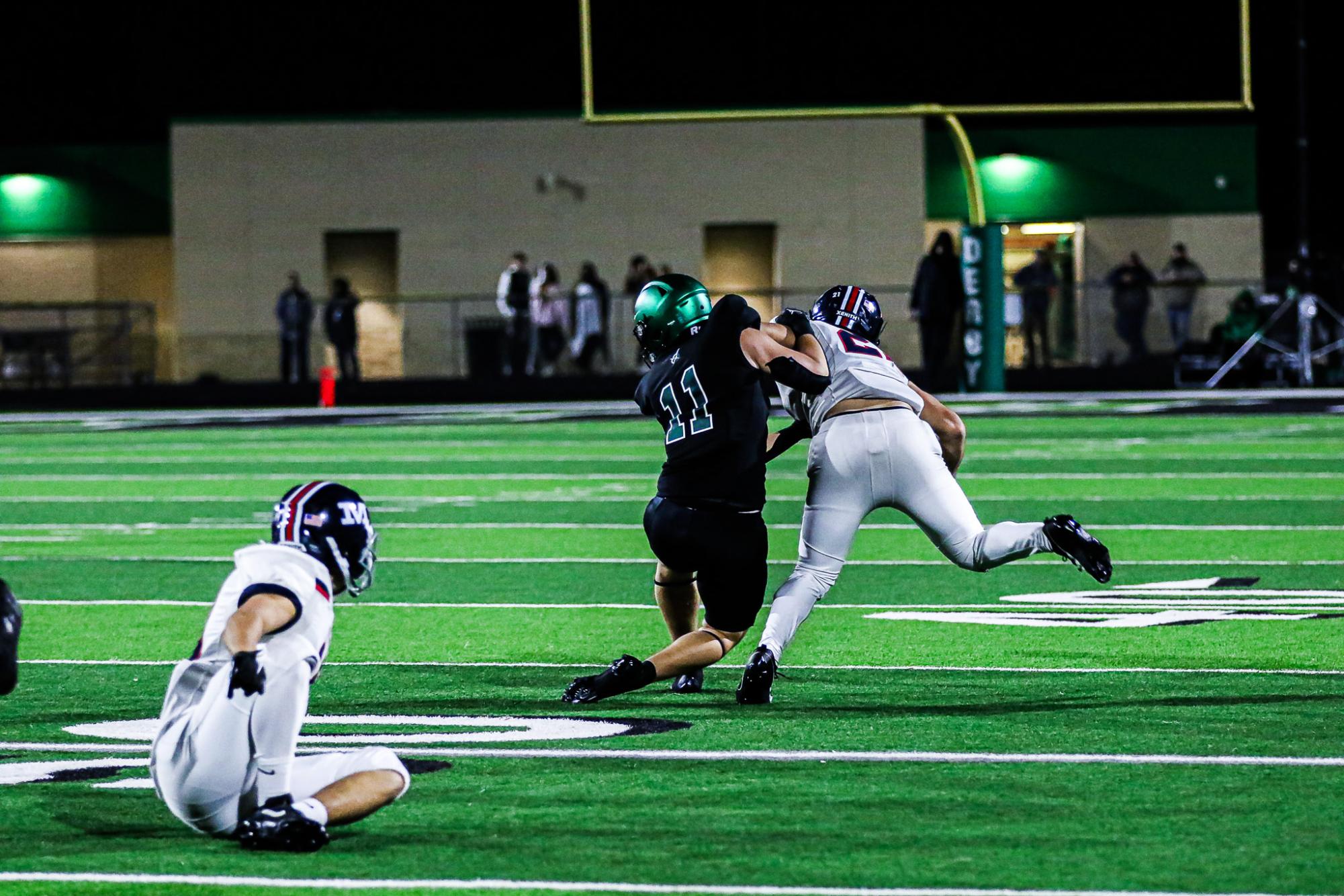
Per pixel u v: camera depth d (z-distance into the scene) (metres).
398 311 83.38
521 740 18.58
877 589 28.98
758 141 98.25
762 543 19.45
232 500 43.50
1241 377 76.75
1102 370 79.56
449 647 24.36
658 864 14.16
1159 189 98.62
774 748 18.08
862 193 98.06
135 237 100.75
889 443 19.86
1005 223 98.81
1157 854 14.24
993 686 21.17
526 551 33.97
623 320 83.06
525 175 98.81
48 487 46.84
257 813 13.88
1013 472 46.53
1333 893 13.25
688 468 19.30
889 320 84.62
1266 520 36.94
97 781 17.08
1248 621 25.38
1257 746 17.86
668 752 17.97
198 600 28.78
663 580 20.55
